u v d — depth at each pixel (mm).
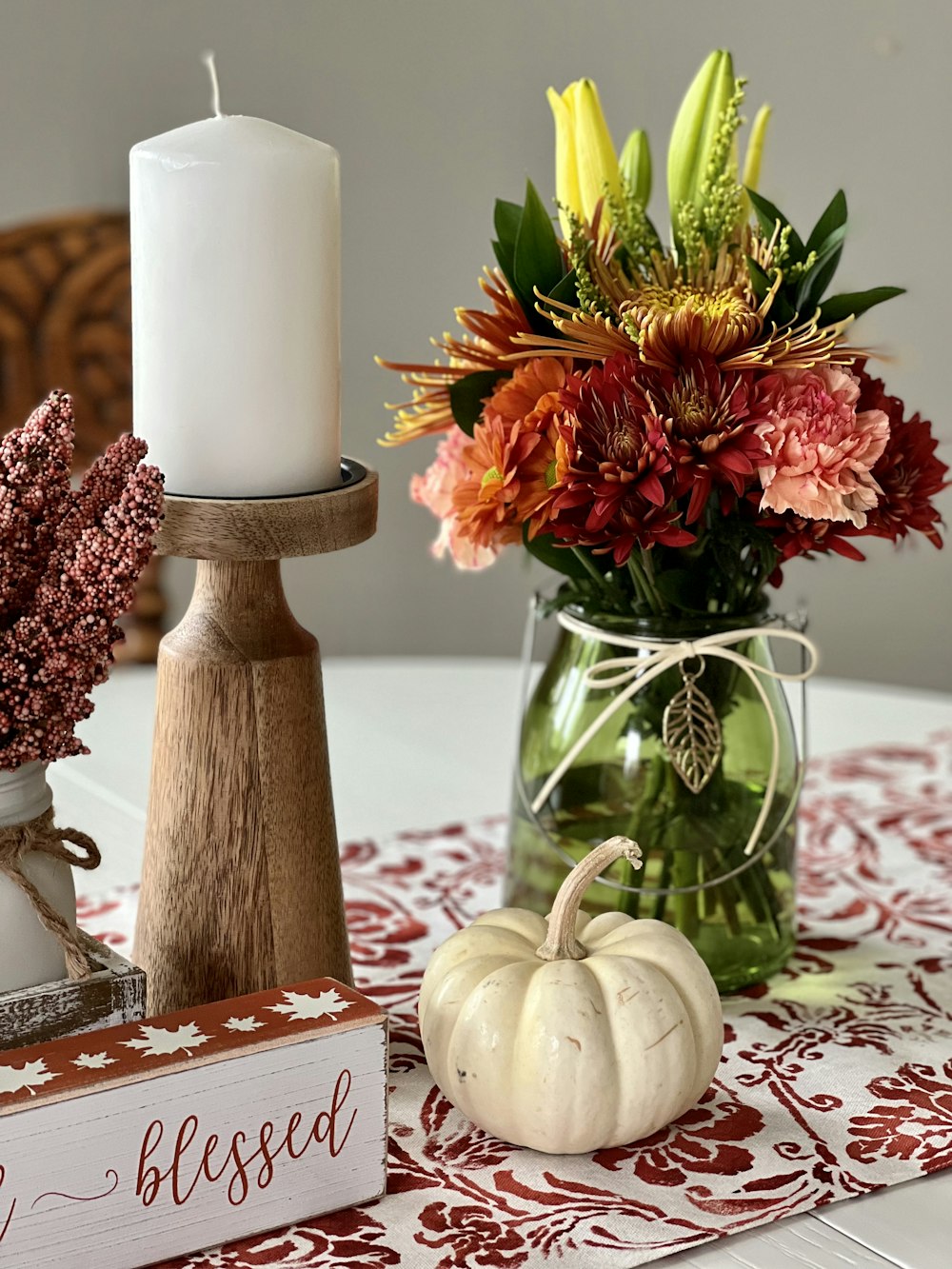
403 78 2459
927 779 1271
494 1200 656
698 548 821
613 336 772
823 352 757
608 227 856
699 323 757
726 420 750
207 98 2426
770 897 883
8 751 599
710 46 2471
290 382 684
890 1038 826
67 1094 566
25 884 617
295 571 2586
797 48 2467
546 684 887
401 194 2496
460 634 2676
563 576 925
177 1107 592
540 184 2551
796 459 747
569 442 732
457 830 1141
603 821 855
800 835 1151
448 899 1012
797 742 886
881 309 2553
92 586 583
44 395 1848
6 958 617
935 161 2500
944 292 2547
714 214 836
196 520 666
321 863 734
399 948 933
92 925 949
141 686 1462
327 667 1552
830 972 914
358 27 2430
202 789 709
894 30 2459
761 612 855
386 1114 646
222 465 681
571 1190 665
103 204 2434
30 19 2312
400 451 2568
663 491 729
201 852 712
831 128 2498
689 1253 625
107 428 1888
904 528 815
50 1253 573
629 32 2477
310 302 684
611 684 835
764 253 813
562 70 2490
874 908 1015
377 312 2525
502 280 858
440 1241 624
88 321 1857
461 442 883
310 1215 636
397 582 2629
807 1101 753
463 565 894
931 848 1122
